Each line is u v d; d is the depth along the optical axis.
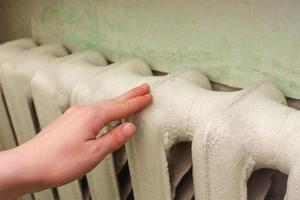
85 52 0.75
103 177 0.69
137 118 0.55
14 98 0.78
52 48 0.81
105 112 0.52
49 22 0.88
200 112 0.52
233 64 0.61
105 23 0.77
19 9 0.93
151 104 0.55
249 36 0.57
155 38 0.70
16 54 0.78
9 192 0.50
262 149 0.48
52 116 0.71
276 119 0.48
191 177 0.69
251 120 0.49
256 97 0.51
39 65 0.73
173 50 0.68
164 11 0.66
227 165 0.49
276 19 0.54
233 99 0.50
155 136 0.55
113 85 0.61
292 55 0.54
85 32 0.81
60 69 0.69
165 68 0.71
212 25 0.61
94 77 0.63
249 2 0.56
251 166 0.51
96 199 0.74
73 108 0.54
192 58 0.66
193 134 0.52
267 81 0.55
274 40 0.55
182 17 0.65
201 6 0.61
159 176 0.59
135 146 0.58
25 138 0.83
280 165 0.47
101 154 0.52
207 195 0.53
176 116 0.54
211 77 0.65
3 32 1.03
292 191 0.44
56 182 0.51
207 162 0.50
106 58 0.81
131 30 0.73
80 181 0.78
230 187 0.51
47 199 0.88
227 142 0.48
